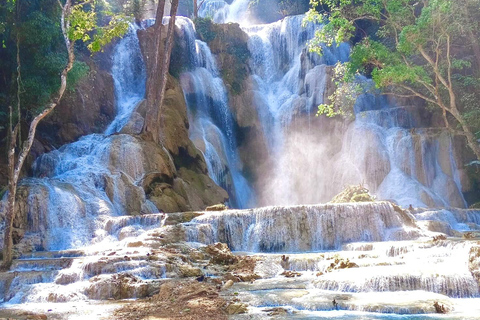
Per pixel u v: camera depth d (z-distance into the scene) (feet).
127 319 36.47
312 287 44.93
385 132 107.65
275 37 136.36
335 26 84.17
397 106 113.09
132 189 78.48
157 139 90.58
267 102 125.70
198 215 68.80
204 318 35.78
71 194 70.69
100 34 66.39
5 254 53.67
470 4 90.68
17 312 40.96
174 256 54.34
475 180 98.89
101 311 40.01
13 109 79.25
